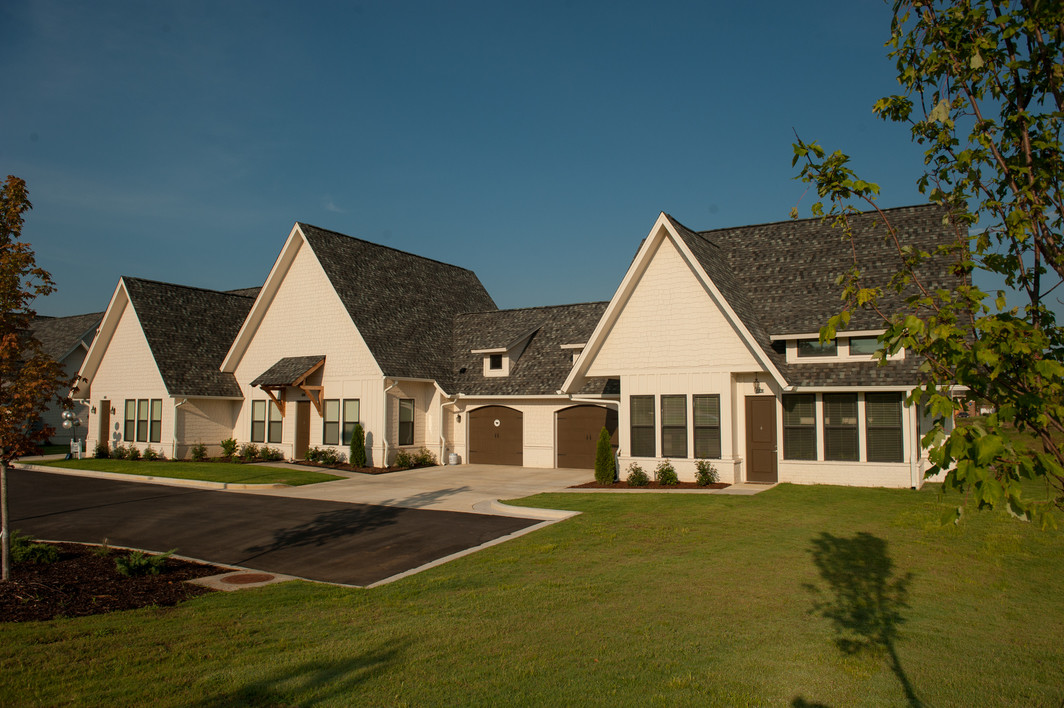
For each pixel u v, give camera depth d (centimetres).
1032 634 778
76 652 727
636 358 2127
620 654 721
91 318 4269
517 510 1659
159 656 718
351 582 1090
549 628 806
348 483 2266
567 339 2881
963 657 712
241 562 1245
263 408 3055
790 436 1972
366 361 2709
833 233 2284
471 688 637
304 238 2912
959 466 353
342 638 782
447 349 3077
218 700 612
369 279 3047
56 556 1184
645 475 2033
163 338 3098
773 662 699
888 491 1758
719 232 2539
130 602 945
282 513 1716
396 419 2700
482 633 793
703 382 2030
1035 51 414
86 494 2083
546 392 2628
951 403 357
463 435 2869
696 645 746
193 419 3030
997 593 923
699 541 1254
